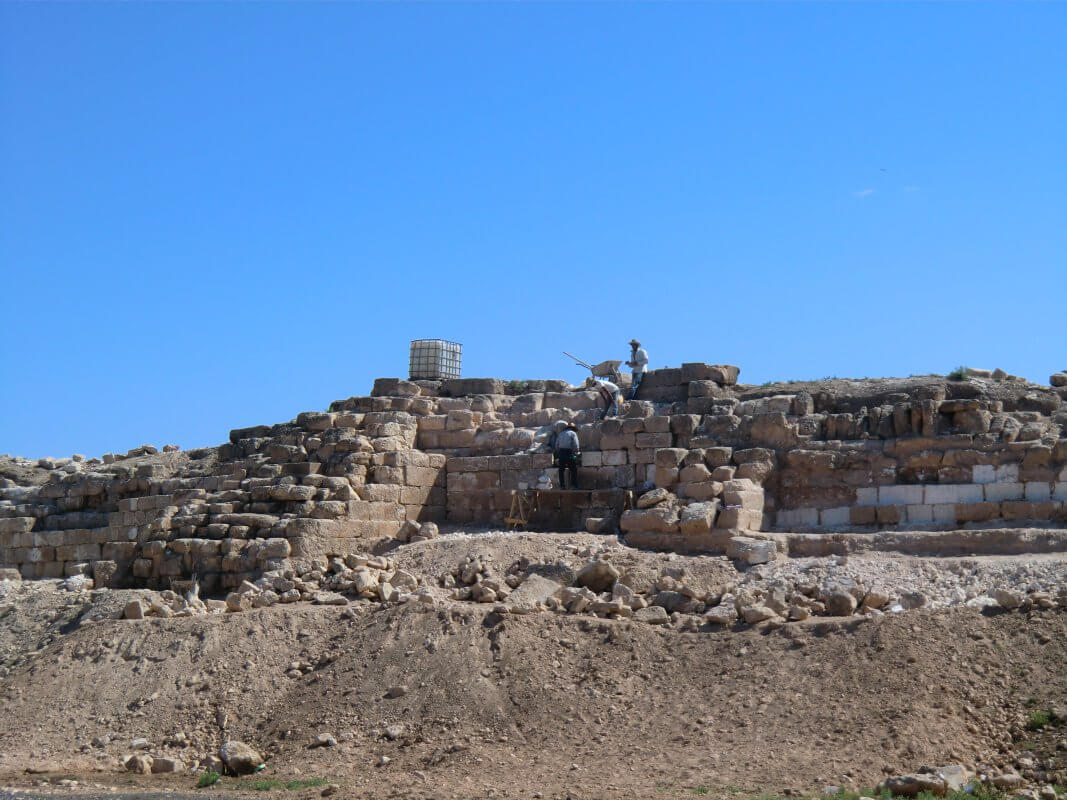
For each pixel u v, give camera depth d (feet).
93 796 69.05
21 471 149.28
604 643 80.23
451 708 76.69
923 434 98.63
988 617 75.15
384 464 115.24
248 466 119.24
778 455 102.27
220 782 72.59
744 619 80.12
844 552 90.48
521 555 96.22
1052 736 65.72
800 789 62.54
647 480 109.09
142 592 102.42
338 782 70.28
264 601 96.53
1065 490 92.73
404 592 92.22
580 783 65.87
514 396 124.98
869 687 70.95
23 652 97.96
